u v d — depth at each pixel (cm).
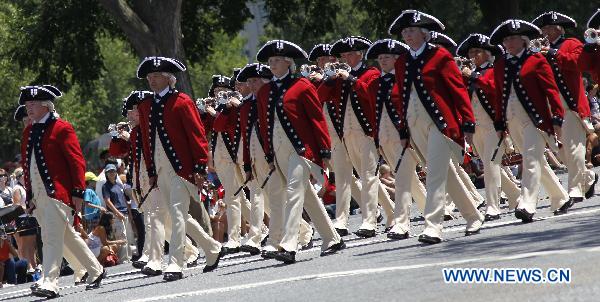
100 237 5453
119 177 5941
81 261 3744
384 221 5206
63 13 10069
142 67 3666
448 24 11375
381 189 4284
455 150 3438
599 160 6650
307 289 2697
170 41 8456
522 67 3841
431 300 2253
